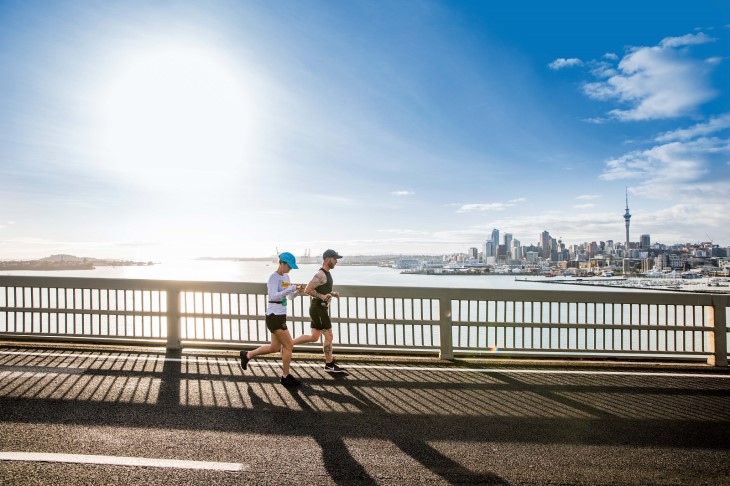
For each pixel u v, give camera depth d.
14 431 4.51
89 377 6.53
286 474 3.71
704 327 7.98
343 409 5.34
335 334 20.48
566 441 4.48
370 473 3.76
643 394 6.11
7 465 3.78
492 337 23.81
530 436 4.59
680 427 4.88
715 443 4.46
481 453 4.18
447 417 5.12
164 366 7.24
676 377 7.05
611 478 3.73
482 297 8.26
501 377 6.93
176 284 8.58
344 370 7.24
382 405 5.52
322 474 3.72
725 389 6.38
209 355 8.03
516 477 3.73
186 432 4.56
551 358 8.28
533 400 5.79
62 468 3.74
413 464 3.93
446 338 8.19
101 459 3.92
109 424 4.74
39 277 8.84
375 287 8.39
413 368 7.46
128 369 7.03
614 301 8.12
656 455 4.17
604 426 4.90
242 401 5.57
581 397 5.94
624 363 7.93
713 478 3.73
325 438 4.46
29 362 7.36
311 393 5.96
